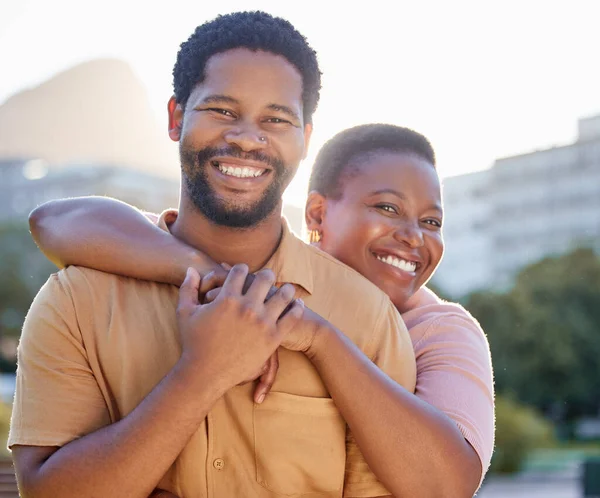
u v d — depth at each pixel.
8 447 2.33
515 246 89.38
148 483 2.13
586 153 86.06
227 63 2.38
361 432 2.29
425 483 2.29
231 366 2.16
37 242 2.54
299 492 2.36
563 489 18.78
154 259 2.38
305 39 2.51
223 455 2.34
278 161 2.41
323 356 2.31
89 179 97.56
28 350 2.33
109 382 2.33
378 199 2.97
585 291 46.91
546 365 44.19
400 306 3.05
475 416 2.52
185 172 2.43
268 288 2.22
